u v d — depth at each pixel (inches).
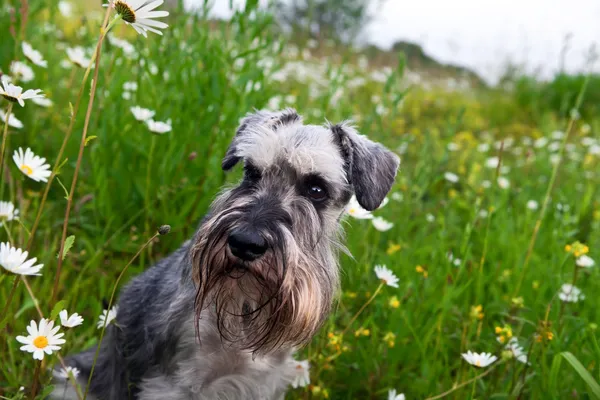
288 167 17.6
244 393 17.7
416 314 21.8
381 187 19.1
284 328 17.1
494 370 20.3
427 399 17.9
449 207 33.2
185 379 17.2
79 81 31.2
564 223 29.3
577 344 20.6
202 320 17.0
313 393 18.8
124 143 24.6
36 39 31.8
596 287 24.3
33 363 18.2
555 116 69.0
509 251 27.0
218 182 24.8
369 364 20.4
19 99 14.5
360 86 54.8
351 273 23.7
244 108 25.2
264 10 25.7
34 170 15.9
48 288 20.3
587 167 44.8
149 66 27.3
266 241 16.0
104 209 24.5
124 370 19.1
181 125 25.1
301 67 51.6
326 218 18.4
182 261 18.4
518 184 40.5
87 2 57.6
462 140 53.1
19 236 19.9
